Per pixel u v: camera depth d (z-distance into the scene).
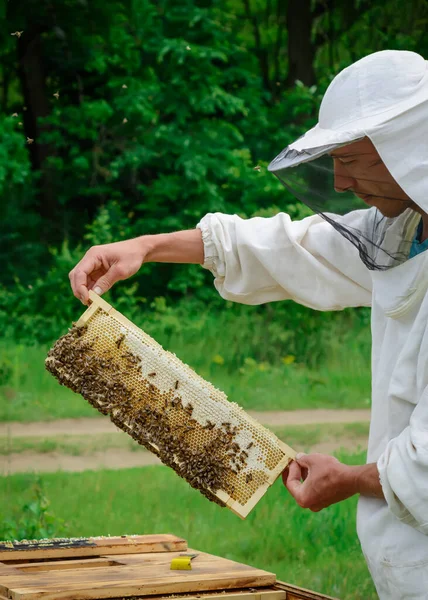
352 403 8.79
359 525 2.23
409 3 15.58
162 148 14.20
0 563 2.44
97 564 2.47
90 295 2.48
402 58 2.08
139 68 14.69
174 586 2.22
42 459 6.79
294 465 2.31
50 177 14.98
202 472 2.32
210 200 14.09
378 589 2.22
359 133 1.98
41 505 5.05
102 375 2.39
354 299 2.58
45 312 12.49
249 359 10.12
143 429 2.36
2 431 7.64
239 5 17.66
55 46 14.66
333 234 2.56
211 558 2.54
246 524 5.14
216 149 14.08
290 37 16.19
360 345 11.02
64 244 13.12
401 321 2.15
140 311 13.06
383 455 2.07
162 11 14.98
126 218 14.49
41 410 8.41
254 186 14.05
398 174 1.99
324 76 16.52
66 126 14.23
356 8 16.06
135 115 14.17
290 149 2.11
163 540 2.67
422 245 2.17
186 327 11.77
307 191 2.21
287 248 2.59
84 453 7.00
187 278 13.64
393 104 2.02
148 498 5.63
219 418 2.37
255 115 14.92
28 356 10.59
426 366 2.03
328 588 4.20
